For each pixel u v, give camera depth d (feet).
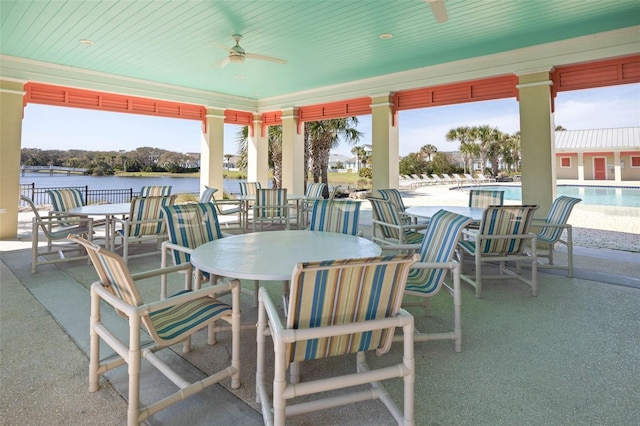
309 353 4.27
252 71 20.47
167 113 24.14
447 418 4.95
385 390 5.49
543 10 12.69
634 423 4.83
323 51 17.02
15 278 11.70
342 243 7.55
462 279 11.58
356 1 11.95
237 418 4.99
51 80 19.06
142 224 12.64
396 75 20.98
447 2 11.99
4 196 18.11
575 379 5.92
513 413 5.06
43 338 7.38
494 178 75.56
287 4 12.25
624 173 62.95
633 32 14.30
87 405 5.23
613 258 14.40
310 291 3.99
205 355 6.81
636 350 6.89
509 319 8.45
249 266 5.67
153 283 11.49
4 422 4.83
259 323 5.31
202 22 13.66
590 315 8.64
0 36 15.11
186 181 71.36
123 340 7.29
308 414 5.08
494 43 15.99
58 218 15.03
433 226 7.98
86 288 10.71
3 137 17.89
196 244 8.67
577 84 16.01
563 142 61.21
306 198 20.97
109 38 15.28
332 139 40.24
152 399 5.42
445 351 6.92
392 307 4.46
